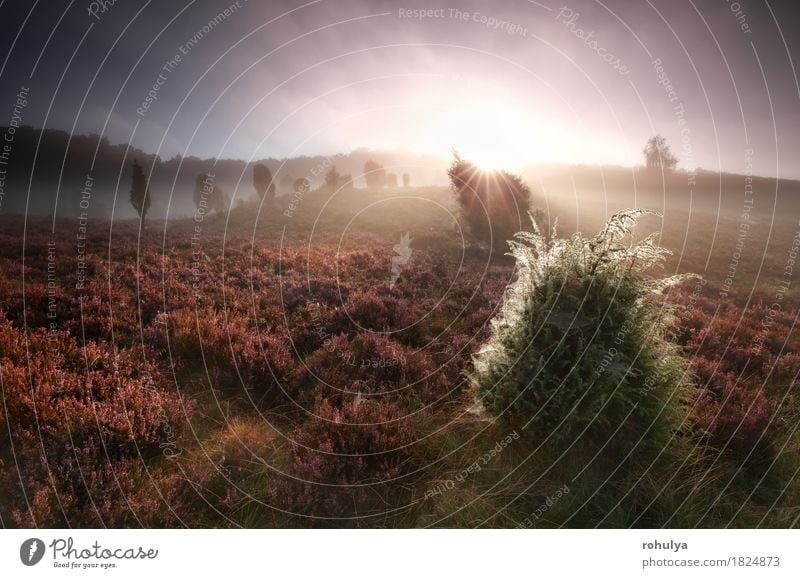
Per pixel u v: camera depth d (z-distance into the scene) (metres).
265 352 4.70
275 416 3.89
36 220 15.89
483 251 15.55
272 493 2.88
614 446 3.22
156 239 13.67
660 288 3.27
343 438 3.35
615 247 3.32
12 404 3.22
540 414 3.23
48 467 2.72
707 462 3.44
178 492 2.87
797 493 3.22
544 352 3.29
